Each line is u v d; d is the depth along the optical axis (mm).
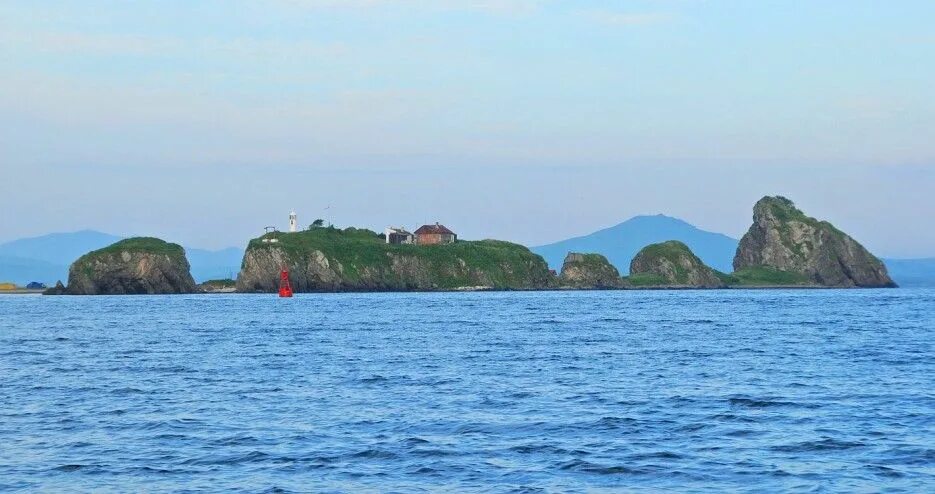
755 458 104125
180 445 113125
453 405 144625
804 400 147125
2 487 93000
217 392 162750
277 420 130875
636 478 95438
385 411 138500
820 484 92000
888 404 142000
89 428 125562
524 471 98500
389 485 92875
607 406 142750
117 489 92000
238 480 95250
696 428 122750
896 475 95312
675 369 197750
